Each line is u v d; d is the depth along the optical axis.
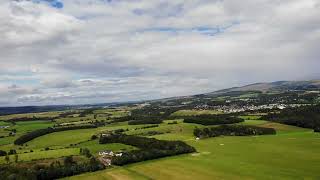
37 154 178.75
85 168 153.38
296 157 165.75
